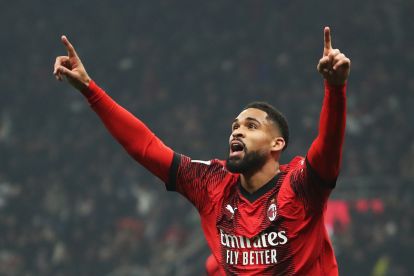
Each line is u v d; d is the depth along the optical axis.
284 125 14.28
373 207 52.56
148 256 56.12
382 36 76.12
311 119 66.19
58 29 85.69
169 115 72.69
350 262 49.53
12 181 66.81
